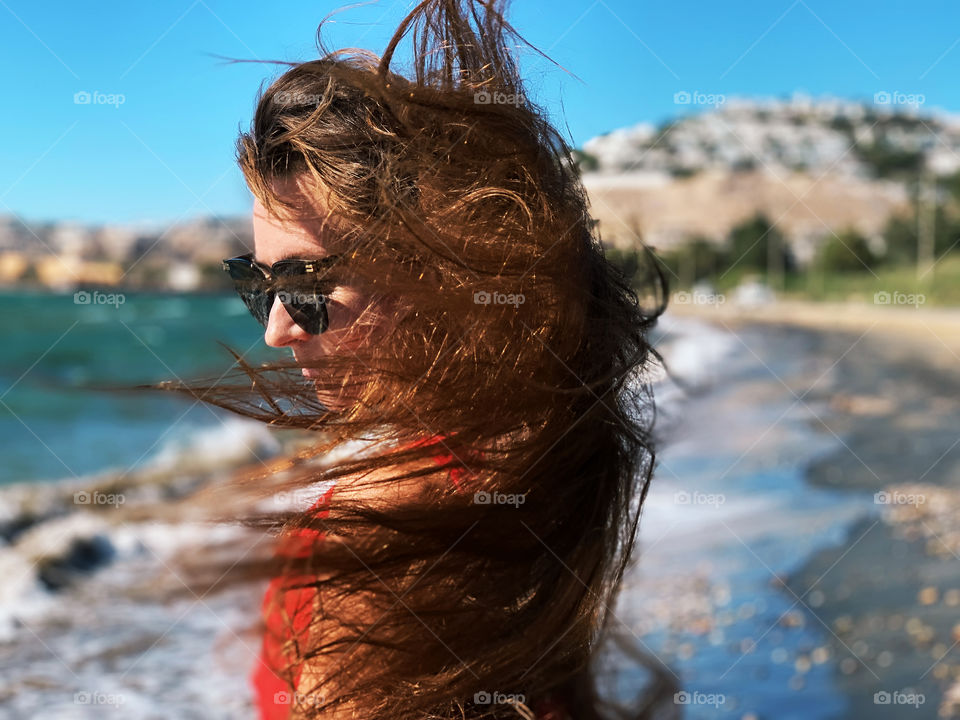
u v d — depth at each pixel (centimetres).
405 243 92
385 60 101
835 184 8169
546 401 91
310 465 93
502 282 91
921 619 466
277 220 101
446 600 85
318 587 84
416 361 90
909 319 4481
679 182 7988
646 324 107
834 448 1003
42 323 3578
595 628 95
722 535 627
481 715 84
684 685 378
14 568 583
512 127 99
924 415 1312
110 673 423
